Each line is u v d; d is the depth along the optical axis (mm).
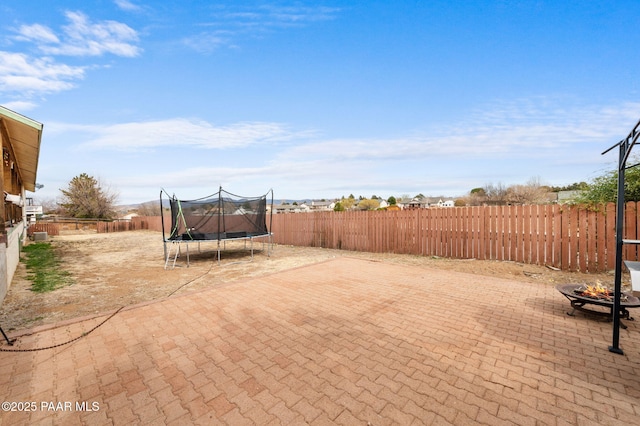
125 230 26844
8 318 4312
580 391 2369
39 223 23734
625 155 2826
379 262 8281
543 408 2172
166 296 5418
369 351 3094
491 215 7770
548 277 6164
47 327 3779
